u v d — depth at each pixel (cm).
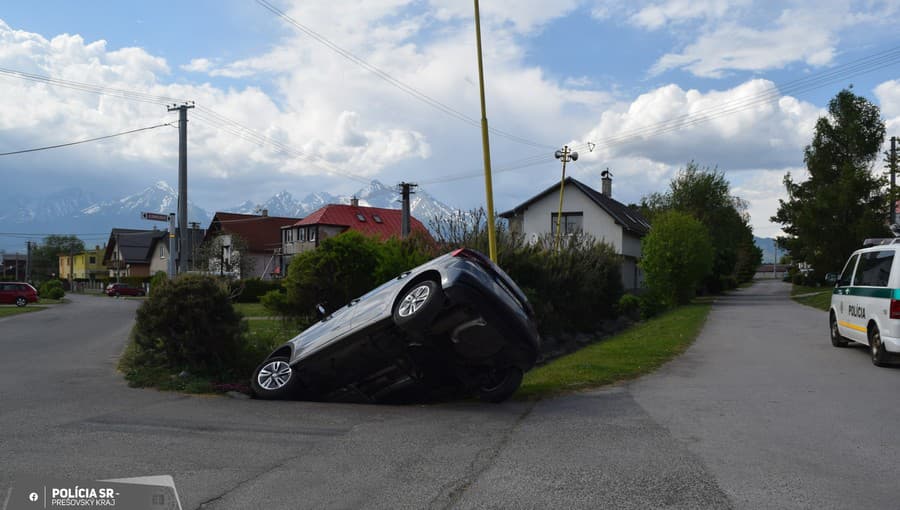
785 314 2683
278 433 654
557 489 470
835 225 4175
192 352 1011
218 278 1087
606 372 1087
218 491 463
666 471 516
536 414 761
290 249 7069
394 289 859
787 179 4728
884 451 581
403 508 430
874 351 1168
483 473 511
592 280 2173
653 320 2705
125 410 766
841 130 4391
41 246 13125
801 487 476
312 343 891
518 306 830
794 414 747
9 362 1243
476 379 863
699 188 5550
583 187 4428
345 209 7169
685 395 880
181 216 2950
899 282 1089
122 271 9544
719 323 2217
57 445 589
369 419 732
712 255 3703
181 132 2964
